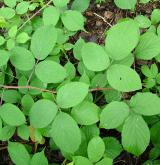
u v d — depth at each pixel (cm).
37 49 31
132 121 27
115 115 27
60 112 27
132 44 29
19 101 33
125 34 29
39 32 31
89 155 27
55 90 33
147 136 27
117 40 29
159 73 33
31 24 38
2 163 34
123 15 40
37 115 28
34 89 32
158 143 30
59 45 35
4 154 34
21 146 29
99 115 29
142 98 28
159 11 36
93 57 29
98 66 28
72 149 27
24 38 35
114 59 29
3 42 35
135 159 33
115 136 34
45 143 34
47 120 27
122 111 27
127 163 33
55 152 34
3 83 34
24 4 37
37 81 32
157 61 36
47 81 29
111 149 30
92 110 29
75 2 38
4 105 29
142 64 36
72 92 27
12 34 35
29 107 31
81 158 27
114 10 41
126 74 28
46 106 28
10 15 37
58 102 27
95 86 32
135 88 27
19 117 29
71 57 38
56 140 27
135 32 29
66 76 30
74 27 35
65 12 36
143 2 38
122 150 32
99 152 27
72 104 27
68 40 39
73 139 27
